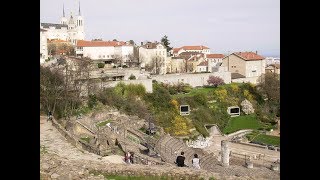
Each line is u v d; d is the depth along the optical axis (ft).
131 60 445.78
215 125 304.71
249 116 343.87
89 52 430.20
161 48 472.85
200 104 326.44
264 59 434.71
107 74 314.76
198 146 232.53
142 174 68.95
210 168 133.18
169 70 495.00
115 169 69.87
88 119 188.96
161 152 132.67
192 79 372.99
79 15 522.88
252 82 412.16
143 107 270.67
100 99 247.50
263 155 192.44
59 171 64.90
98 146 107.65
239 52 433.48
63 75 220.84
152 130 190.70
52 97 194.70
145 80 306.35
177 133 266.36
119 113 238.07
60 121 176.24
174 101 306.35
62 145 98.94
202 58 519.60
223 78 396.57
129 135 153.07
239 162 167.73
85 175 65.92
